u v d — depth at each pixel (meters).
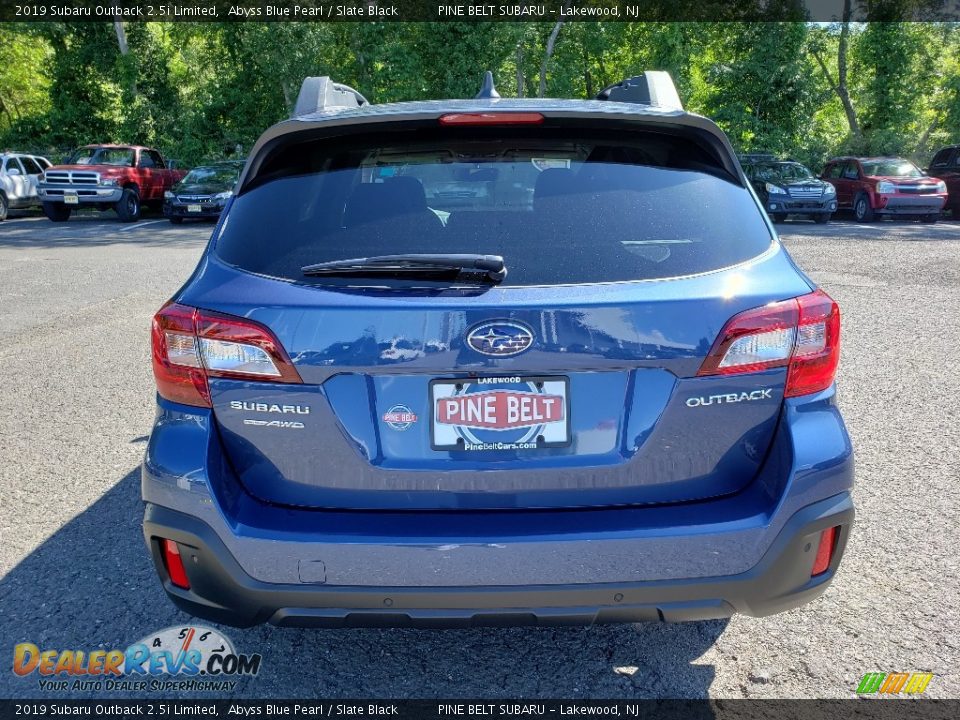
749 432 2.20
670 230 2.25
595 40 34.03
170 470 2.19
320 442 2.16
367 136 2.46
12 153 23.89
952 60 33.47
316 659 2.78
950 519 3.74
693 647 2.81
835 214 24.12
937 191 20.92
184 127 31.92
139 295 10.04
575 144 2.43
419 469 2.15
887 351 6.89
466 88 30.59
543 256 2.17
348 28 32.06
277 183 2.43
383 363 2.10
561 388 2.12
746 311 2.14
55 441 4.93
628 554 2.10
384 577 2.11
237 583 2.15
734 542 2.12
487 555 2.08
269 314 2.13
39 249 15.32
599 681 2.64
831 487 2.20
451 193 2.31
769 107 30.92
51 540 3.64
